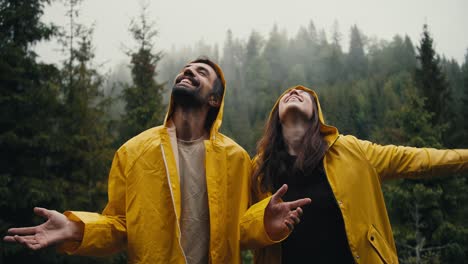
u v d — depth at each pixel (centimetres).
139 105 1628
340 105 3847
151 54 1752
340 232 302
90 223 255
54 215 246
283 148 346
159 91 1728
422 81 1563
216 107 331
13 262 949
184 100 304
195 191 290
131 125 1557
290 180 323
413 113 1216
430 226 1117
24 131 1017
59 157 1127
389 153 314
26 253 955
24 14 1153
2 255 905
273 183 327
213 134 307
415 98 1252
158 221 269
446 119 1534
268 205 266
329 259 295
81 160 1230
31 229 238
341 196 297
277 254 305
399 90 4172
